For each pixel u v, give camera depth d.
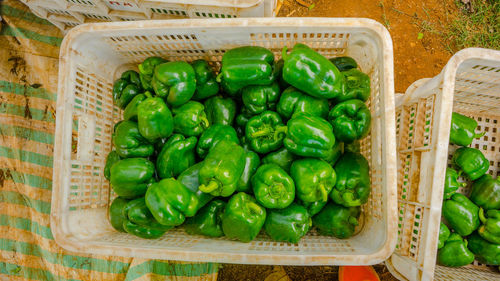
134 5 0.72
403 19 1.00
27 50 0.90
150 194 0.60
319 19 0.56
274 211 0.63
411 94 0.68
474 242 0.76
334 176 0.63
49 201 0.86
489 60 0.54
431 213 0.54
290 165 0.67
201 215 0.65
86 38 0.61
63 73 0.59
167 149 0.67
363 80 0.65
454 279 0.69
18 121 0.87
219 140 0.68
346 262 0.53
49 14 0.82
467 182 0.83
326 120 0.68
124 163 0.65
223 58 0.66
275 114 0.68
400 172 0.68
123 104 0.75
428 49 1.00
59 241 0.58
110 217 0.69
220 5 0.63
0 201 0.86
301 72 0.61
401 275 0.63
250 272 0.93
